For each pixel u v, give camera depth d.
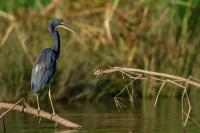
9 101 18.48
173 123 14.35
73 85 18.91
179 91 19.00
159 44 19.73
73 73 19.02
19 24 20.36
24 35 19.84
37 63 14.97
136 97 19.16
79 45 19.70
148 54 19.62
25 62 19.12
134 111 16.31
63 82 18.86
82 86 18.94
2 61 19.06
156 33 19.94
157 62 19.52
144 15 20.45
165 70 19.34
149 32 20.03
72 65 19.12
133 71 14.30
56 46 15.80
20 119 15.67
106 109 16.86
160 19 20.05
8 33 19.97
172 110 16.31
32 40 19.91
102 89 19.00
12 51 19.31
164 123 14.36
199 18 20.05
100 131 13.50
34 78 14.89
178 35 19.88
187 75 19.23
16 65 19.00
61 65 19.12
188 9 20.02
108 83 19.06
